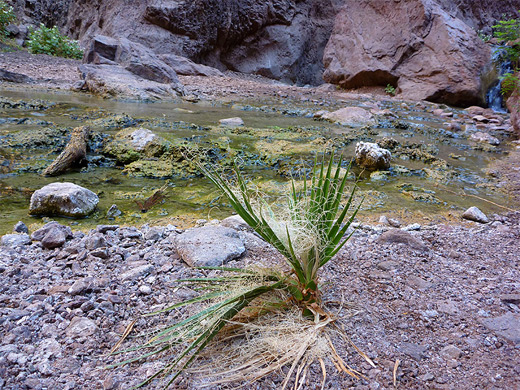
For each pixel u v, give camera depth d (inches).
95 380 70.6
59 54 692.7
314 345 80.0
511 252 135.3
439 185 223.6
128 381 70.5
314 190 93.5
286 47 837.2
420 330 89.5
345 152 279.7
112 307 91.2
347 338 83.8
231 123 349.7
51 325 83.4
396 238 137.3
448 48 609.0
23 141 243.6
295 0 856.3
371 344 83.6
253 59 817.5
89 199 160.1
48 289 97.1
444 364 79.4
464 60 595.8
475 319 94.6
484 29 804.0
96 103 404.5
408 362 79.0
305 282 89.3
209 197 182.7
